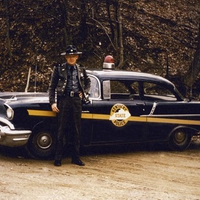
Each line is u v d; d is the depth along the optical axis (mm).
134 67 18266
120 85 9273
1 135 8195
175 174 8055
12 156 8734
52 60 18219
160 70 18484
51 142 8602
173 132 9898
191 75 17125
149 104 9492
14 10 20469
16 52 18656
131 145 10484
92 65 17938
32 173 7496
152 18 21703
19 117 8250
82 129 8734
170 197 6547
